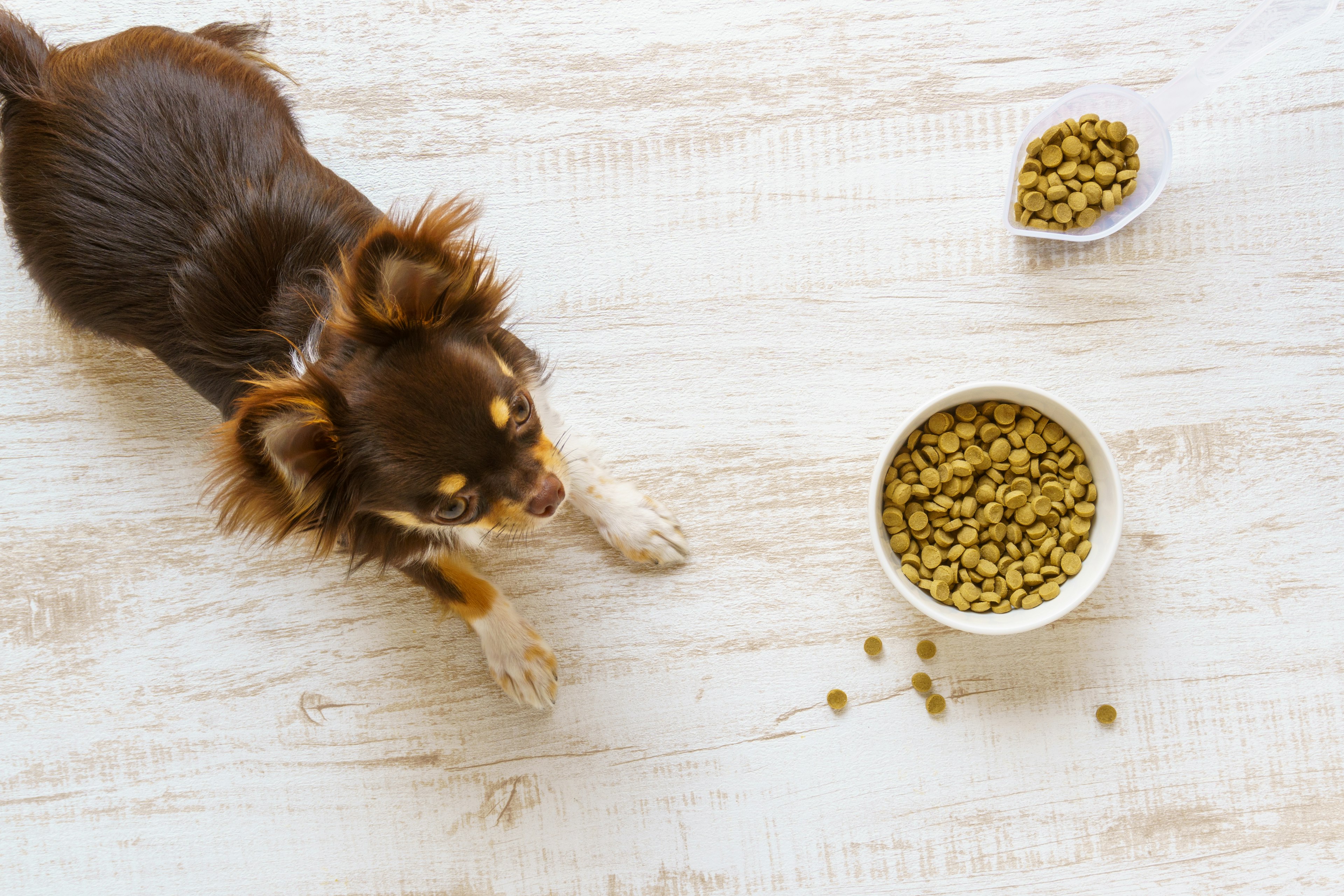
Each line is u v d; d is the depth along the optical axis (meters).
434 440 0.83
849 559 0.98
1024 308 0.99
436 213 0.83
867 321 0.99
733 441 0.99
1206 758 0.97
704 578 0.98
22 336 0.99
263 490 0.80
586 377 0.99
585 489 0.97
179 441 0.99
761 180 1.00
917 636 0.97
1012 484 0.94
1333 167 0.98
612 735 0.98
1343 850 0.96
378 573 0.98
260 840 0.98
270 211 0.88
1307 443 0.98
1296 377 0.98
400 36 1.00
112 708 0.98
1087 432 0.92
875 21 1.00
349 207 0.89
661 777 0.98
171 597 0.99
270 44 1.00
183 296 0.87
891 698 0.97
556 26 1.00
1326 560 0.97
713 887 0.97
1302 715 0.97
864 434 0.98
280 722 0.98
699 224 0.99
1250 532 0.97
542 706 0.97
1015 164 0.98
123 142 0.88
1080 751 0.97
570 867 0.98
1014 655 0.97
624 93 1.00
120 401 0.99
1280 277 0.98
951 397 0.93
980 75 0.99
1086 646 0.97
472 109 1.00
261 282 0.87
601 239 1.00
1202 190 0.98
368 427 0.82
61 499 0.99
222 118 0.89
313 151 1.00
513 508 0.85
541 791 0.98
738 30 1.00
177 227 0.88
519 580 0.99
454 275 0.84
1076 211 0.97
